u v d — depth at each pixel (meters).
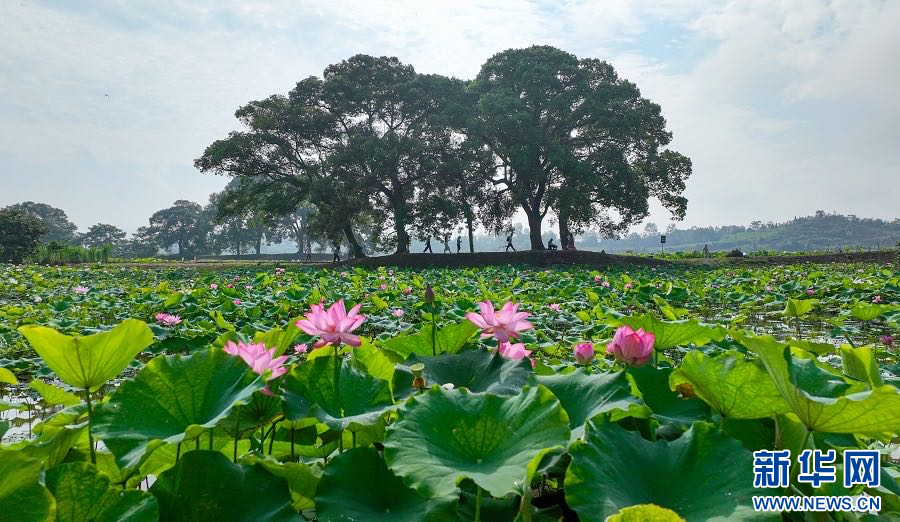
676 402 2.26
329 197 33.25
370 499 1.74
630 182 34.16
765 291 14.35
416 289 15.16
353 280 17.70
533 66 34.72
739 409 2.00
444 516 1.63
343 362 2.32
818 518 1.63
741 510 1.55
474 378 2.69
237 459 1.95
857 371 2.59
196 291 12.72
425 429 1.76
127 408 1.81
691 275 25.97
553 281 19.64
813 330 10.27
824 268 27.91
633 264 33.12
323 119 35.66
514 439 1.71
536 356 6.13
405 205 35.72
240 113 35.94
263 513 1.59
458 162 33.81
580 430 1.88
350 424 2.00
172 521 1.54
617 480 1.65
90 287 16.48
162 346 6.16
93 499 1.47
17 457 1.32
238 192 37.97
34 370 6.49
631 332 2.35
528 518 1.48
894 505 1.76
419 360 2.78
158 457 1.98
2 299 14.65
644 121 34.38
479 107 33.28
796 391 1.68
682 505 1.63
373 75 36.38
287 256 89.44
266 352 2.19
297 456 2.34
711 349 5.89
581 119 35.53
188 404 1.91
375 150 31.77
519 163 32.50
